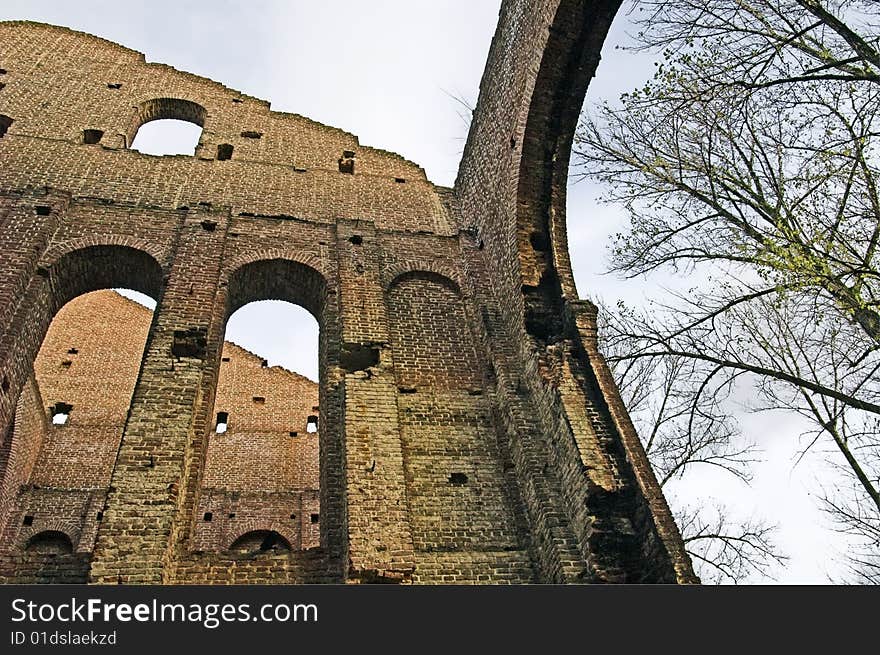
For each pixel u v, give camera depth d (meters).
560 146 13.81
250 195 16.12
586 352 11.44
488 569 10.11
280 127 19.27
